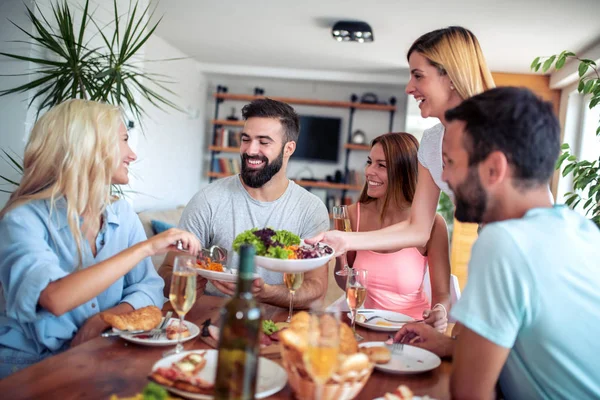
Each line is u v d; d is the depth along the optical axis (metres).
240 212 2.24
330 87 8.11
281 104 2.20
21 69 3.30
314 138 8.06
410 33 5.20
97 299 1.68
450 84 1.76
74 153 1.57
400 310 2.37
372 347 1.35
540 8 4.19
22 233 1.48
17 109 3.30
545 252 1.07
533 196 1.14
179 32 5.94
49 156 1.58
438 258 2.38
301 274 1.64
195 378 1.07
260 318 0.96
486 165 1.12
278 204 2.25
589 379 1.07
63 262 1.60
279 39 5.90
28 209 1.54
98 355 1.29
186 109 7.38
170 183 7.08
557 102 6.19
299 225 2.28
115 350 1.33
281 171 2.24
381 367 1.29
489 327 1.07
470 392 1.09
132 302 1.67
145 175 6.25
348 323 1.73
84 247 1.64
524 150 1.09
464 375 1.10
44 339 1.49
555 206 1.18
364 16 4.81
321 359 0.93
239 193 2.25
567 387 1.09
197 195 2.29
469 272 1.13
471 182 1.15
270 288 1.92
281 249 1.56
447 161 1.20
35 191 1.61
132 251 1.46
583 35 4.70
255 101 2.20
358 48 6.03
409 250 2.39
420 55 1.77
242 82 8.25
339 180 7.94
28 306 1.38
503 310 1.07
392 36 5.38
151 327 1.42
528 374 1.14
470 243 6.48
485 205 1.16
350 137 8.00
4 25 3.31
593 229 1.16
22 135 3.30
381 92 7.98
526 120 1.09
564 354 1.07
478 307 1.08
